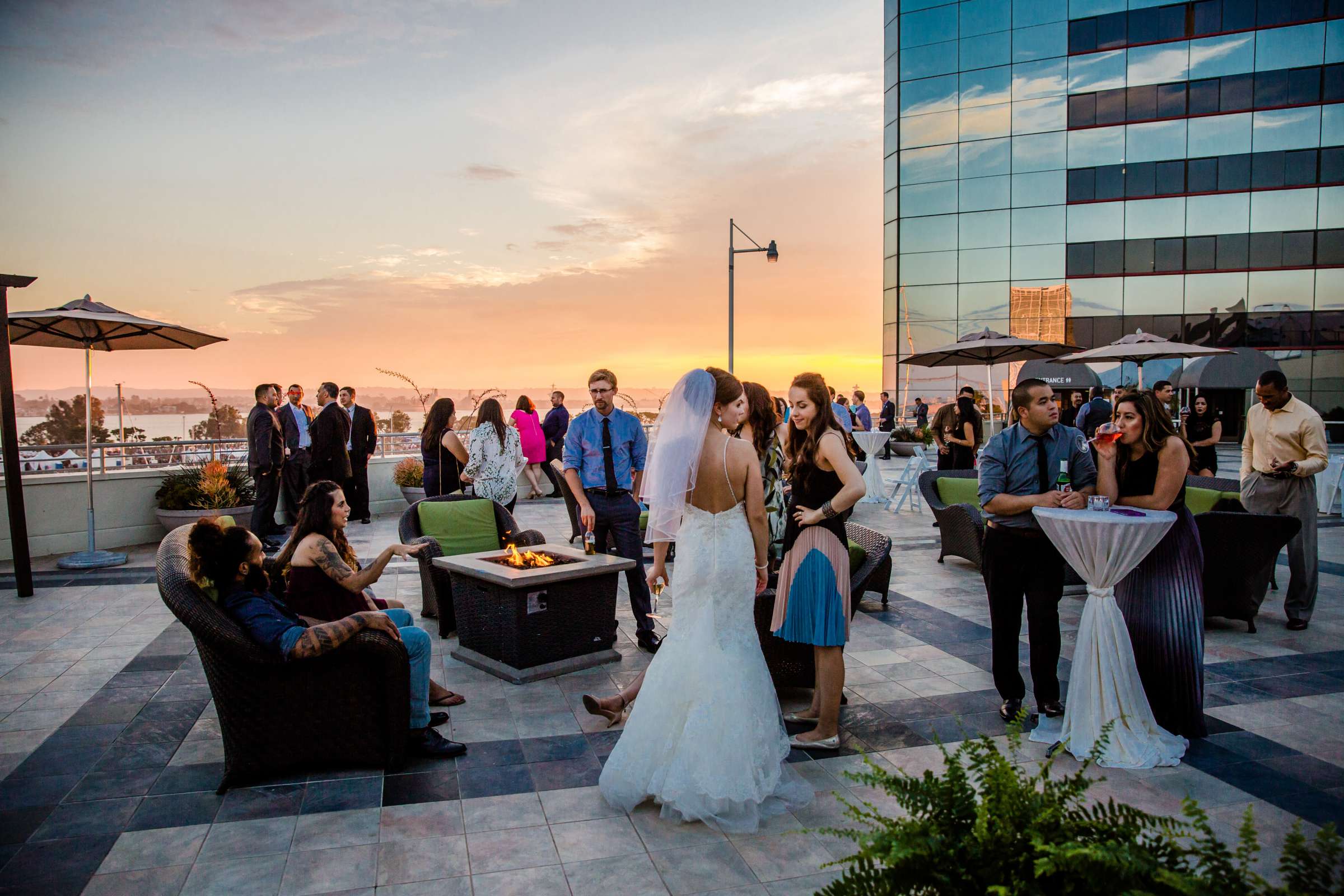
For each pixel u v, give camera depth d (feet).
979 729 12.78
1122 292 92.12
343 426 33.50
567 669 15.37
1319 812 10.08
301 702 10.74
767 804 10.16
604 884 8.49
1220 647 17.29
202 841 9.29
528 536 18.89
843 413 42.65
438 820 9.82
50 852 9.02
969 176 93.81
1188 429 28.27
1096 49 90.63
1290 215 89.30
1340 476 35.58
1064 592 22.13
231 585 10.62
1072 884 5.19
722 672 10.18
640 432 17.47
